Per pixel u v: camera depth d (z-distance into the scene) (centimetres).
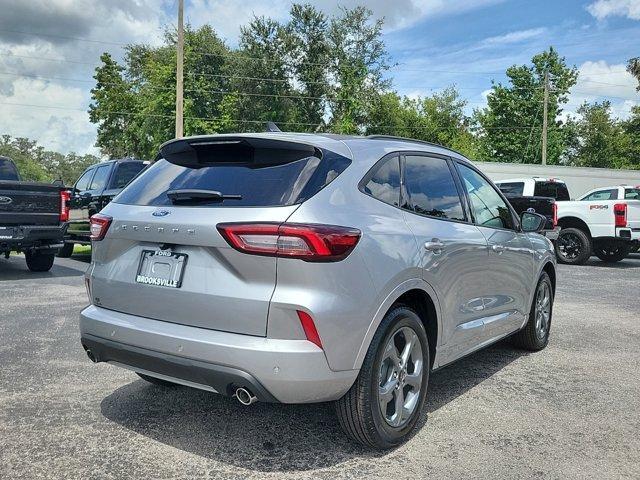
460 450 337
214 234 295
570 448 343
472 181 459
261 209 295
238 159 333
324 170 316
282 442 342
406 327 339
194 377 299
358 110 5500
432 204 391
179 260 311
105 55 5222
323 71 5428
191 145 354
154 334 308
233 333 291
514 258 492
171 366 304
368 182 338
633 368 514
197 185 329
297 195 299
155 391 426
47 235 967
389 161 363
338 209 307
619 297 910
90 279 359
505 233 482
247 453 328
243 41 5400
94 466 308
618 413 402
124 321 327
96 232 357
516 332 543
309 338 284
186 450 330
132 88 5638
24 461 312
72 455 320
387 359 330
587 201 1387
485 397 432
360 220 314
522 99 5584
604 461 326
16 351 525
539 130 5459
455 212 416
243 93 5325
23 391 421
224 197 310
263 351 279
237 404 402
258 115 5384
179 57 2391
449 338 389
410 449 337
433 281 360
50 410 386
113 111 5194
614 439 357
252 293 287
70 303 752
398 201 357
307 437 350
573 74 5481
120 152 5681
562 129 5647
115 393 420
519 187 1584
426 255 352
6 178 1131
